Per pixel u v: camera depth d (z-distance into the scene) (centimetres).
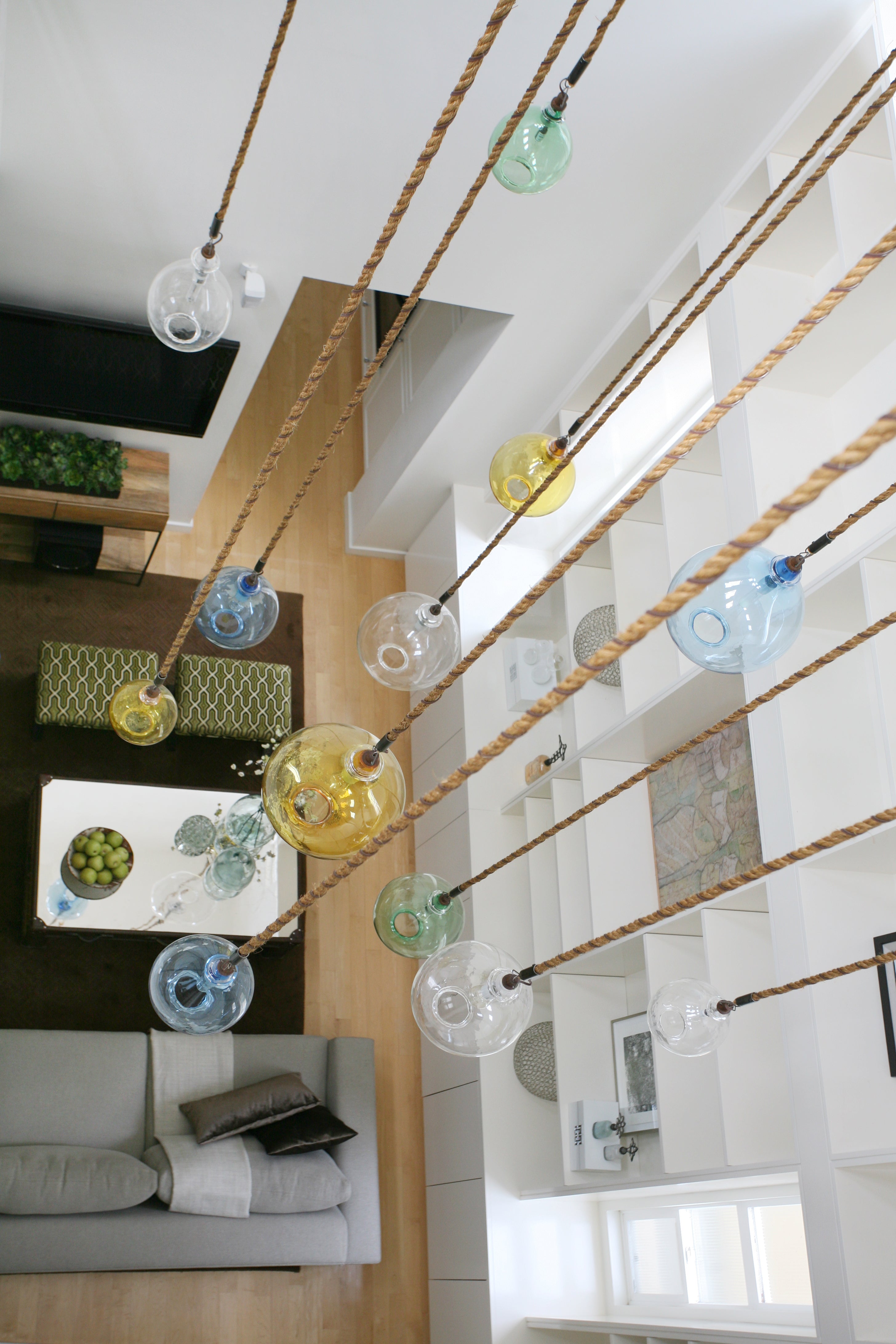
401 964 562
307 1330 484
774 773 350
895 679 317
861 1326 291
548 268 444
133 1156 442
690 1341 367
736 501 393
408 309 191
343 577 630
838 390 402
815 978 223
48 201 396
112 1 330
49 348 442
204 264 255
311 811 166
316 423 656
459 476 577
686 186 413
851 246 361
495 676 564
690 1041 257
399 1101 539
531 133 201
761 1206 393
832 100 372
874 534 371
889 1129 312
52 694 518
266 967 534
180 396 473
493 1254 466
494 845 530
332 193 402
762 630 149
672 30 353
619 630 485
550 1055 494
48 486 489
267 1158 448
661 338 454
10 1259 398
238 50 349
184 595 589
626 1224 472
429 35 349
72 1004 493
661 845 474
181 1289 471
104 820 505
